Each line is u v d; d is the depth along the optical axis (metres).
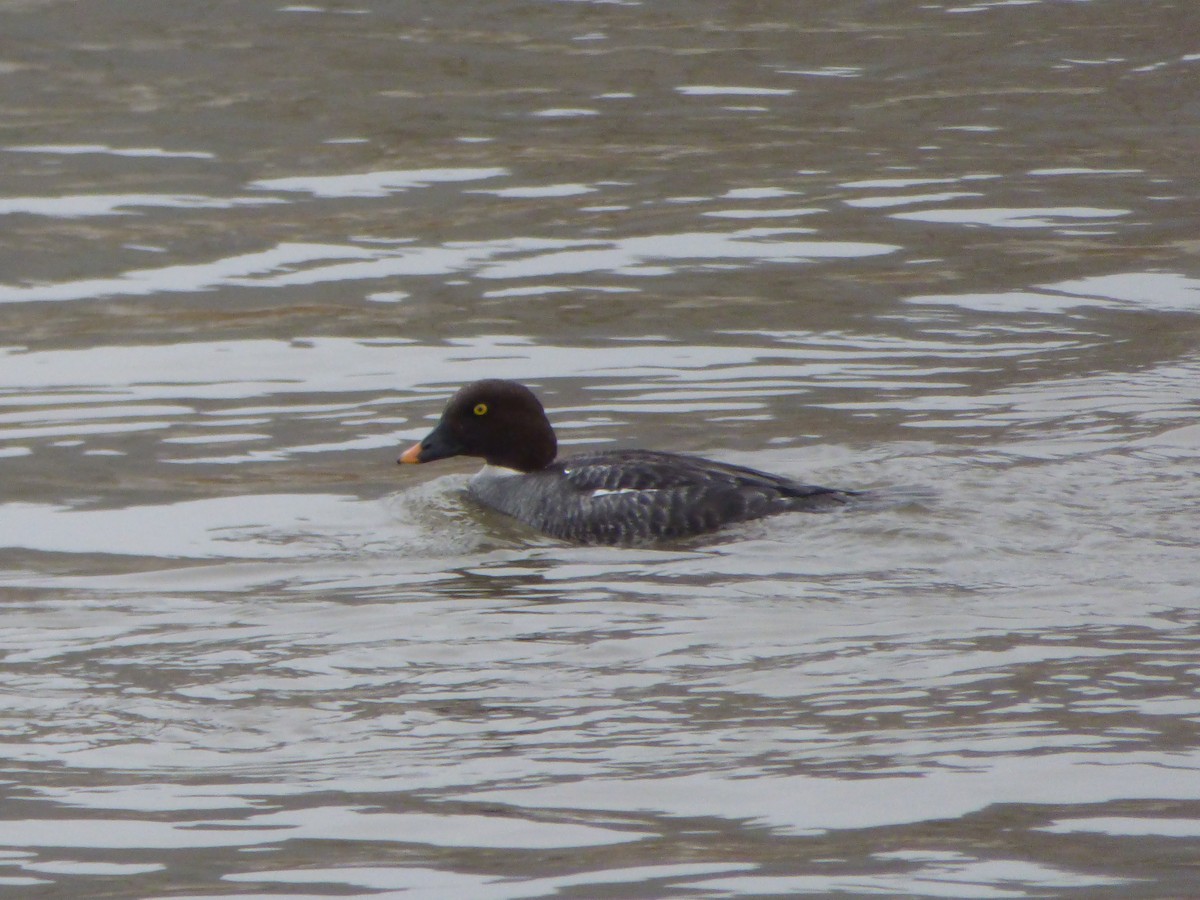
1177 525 13.20
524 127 27.28
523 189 24.45
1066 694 10.16
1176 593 11.81
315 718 10.19
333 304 20.05
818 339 18.61
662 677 10.63
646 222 22.95
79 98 28.91
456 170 25.31
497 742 9.80
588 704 10.27
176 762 9.67
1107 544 12.80
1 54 31.06
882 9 34.19
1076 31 32.53
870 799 8.98
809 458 15.16
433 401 17.00
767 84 29.59
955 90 29.33
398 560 13.09
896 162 25.58
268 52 31.22
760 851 8.48
